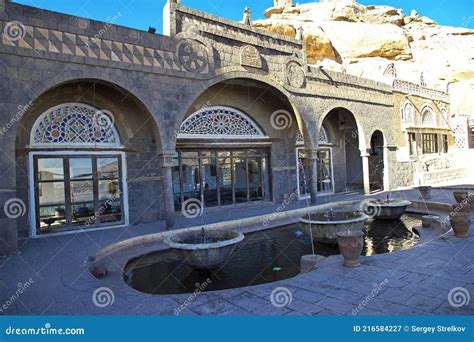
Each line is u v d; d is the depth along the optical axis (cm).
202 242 688
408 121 1877
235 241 620
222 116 1291
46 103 891
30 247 763
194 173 1227
